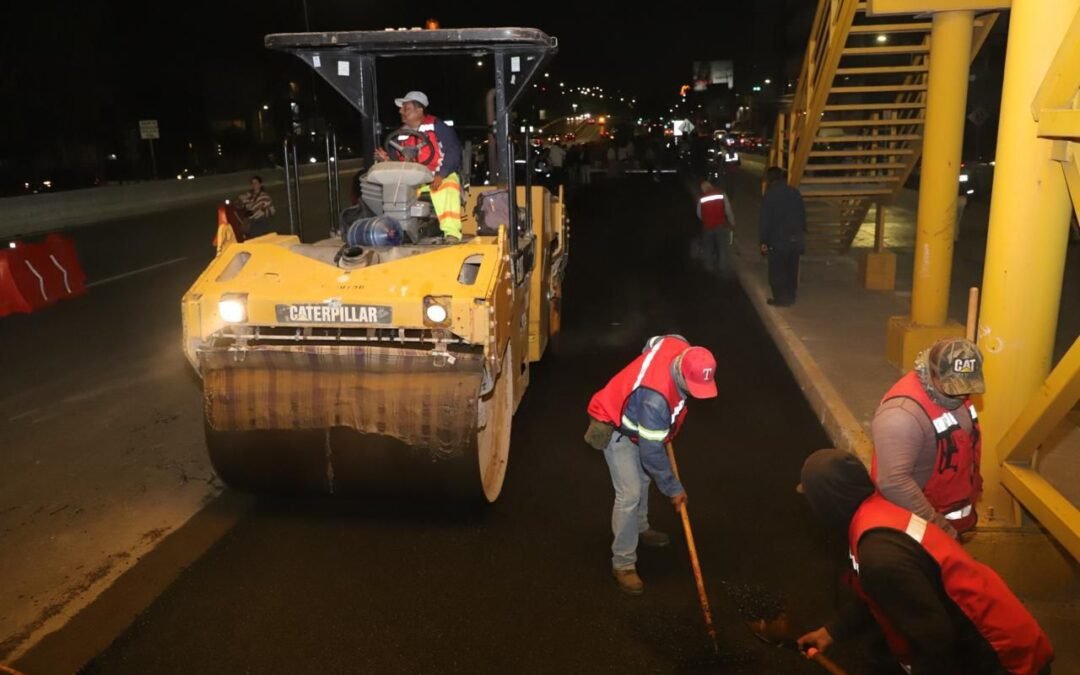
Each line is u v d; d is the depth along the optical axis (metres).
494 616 4.08
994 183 4.25
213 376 4.71
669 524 5.03
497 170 6.56
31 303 11.25
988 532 4.23
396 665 3.72
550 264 8.53
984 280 4.33
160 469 5.90
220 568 4.55
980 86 28.50
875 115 11.77
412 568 4.54
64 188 34.75
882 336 8.84
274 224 21.25
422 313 4.57
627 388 4.10
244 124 49.31
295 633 3.96
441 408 4.53
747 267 13.55
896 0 6.87
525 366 6.45
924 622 2.42
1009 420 4.27
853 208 13.68
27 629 4.01
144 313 11.02
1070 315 9.75
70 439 6.50
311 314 4.66
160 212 26.00
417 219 5.73
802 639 3.06
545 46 5.77
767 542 4.79
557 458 6.06
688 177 31.83
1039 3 3.89
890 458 2.98
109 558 4.67
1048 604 4.22
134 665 3.74
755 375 8.02
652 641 3.87
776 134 13.89
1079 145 3.63
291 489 5.17
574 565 4.55
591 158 41.00
